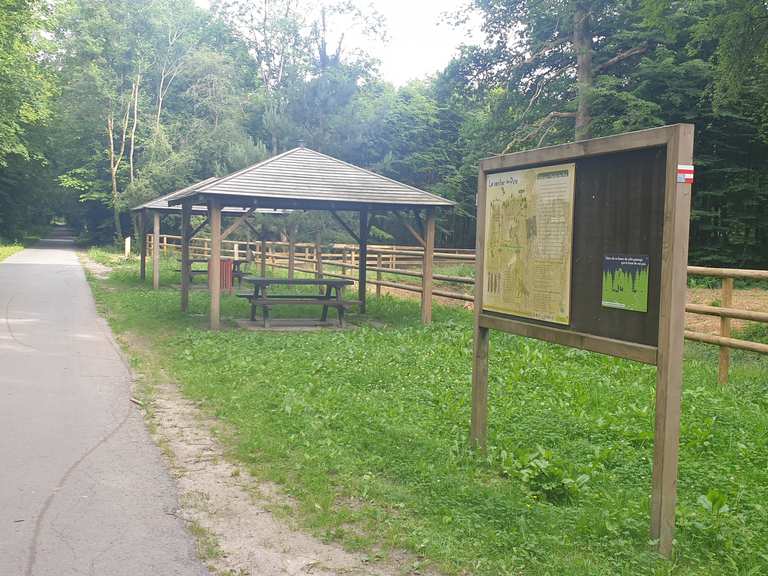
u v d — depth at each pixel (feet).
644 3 70.64
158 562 12.65
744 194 93.20
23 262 104.32
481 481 16.98
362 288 52.75
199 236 116.98
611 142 14.10
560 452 19.06
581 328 15.23
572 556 12.90
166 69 164.96
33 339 37.27
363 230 52.90
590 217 14.96
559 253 15.81
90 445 19.45
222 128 145.28
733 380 28.02
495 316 18.21
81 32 155.22
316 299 44.98
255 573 12.31
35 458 18.28
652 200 13.38
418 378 27.96
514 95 95.96
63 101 155.84
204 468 17.78
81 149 171.73
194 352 33.65
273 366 30.09
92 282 73.82
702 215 92.17
